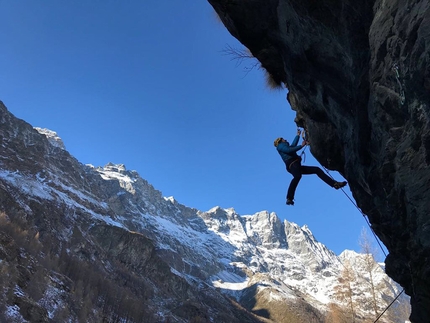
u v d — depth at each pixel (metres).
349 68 7.14
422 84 4.55
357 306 25.88
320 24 7.21
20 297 53.53
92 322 72.00
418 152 5.05
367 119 6.68
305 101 9.57
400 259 7.48
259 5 8.51
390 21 5.12
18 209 131.00
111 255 165.00
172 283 176.75
